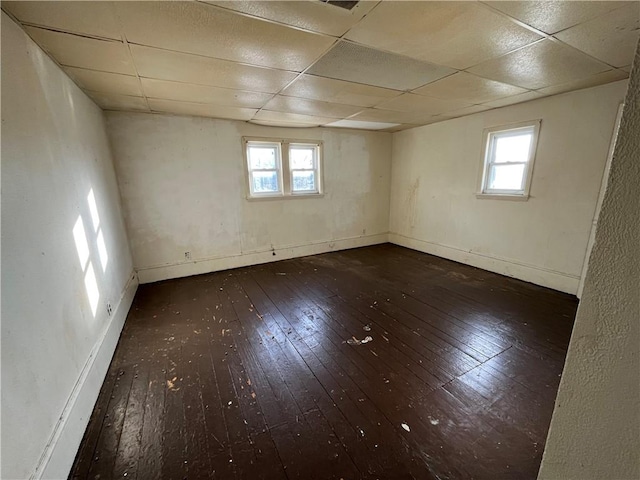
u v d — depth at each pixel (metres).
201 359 2.21
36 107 1.62
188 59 2.02
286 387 1.89
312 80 2.50
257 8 1.46
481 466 1.35
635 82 0.44
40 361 1.29
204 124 3.88
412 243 5.38
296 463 1.38
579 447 0.58
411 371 2.02
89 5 1.38
